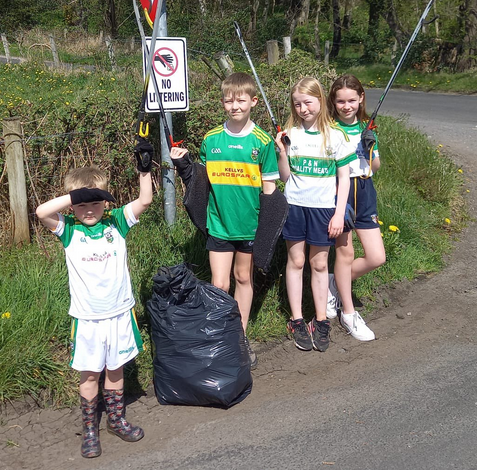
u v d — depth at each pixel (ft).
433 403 11.71
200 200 12.72
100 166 17.06
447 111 46.60
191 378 11.52
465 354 13.62
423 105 50.78
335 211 13.15
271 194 12.32
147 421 11.38
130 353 10.75
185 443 10.69
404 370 12.99
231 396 11.58
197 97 19.34
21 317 12.69
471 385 12.32
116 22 95.30
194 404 11.75
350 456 10.20
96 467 10.12
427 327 14.97
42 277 14.03
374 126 14.12
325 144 12.94
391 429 10.91
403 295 16.74
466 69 74.79
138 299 13.96
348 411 11.52
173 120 17.44
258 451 10.41
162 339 11.80
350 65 96.48
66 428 11.14
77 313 10.34
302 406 11.73
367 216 14.15
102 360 10.37
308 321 15.01
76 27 107.86
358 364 13.32
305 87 12.67
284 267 15.61
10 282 13.91
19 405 11.54
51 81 49.70
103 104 17.28
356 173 13.82
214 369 11.54
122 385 10.94
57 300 13.43
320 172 13.09
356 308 15.89
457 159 29.76
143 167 10.47
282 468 9.96
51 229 10.20
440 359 13.41
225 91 11.87
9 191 15.94
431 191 22.94
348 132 13.97
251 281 13.35
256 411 11.60
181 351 11.61
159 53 14.80
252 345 14.08
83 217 10.25
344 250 14.11
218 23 73.10
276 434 10.87
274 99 20.52
